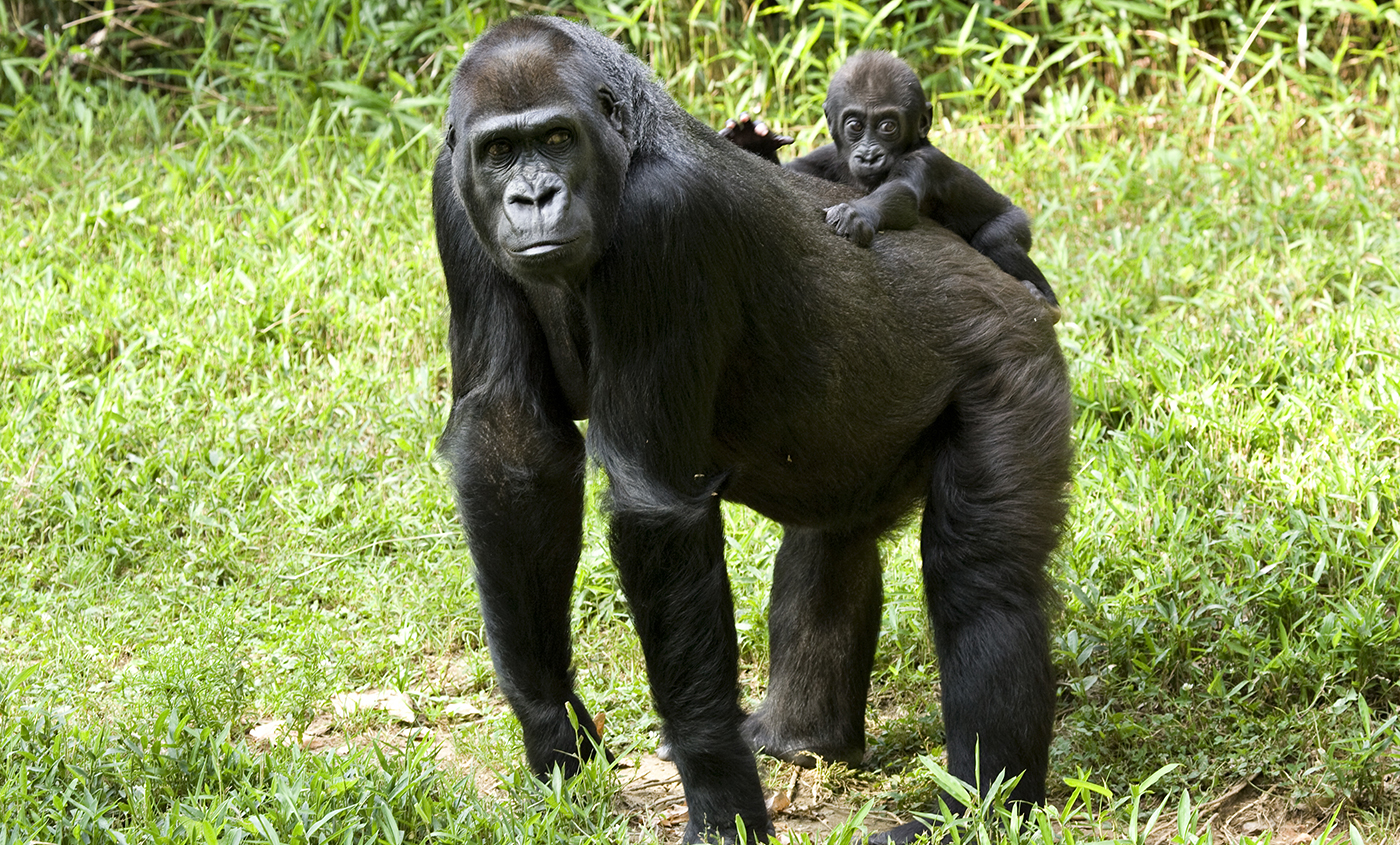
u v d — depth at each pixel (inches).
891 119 408.5
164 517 524.1
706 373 307.7
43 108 853.8
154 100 885.8
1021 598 343.3
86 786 335.9
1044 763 342.0
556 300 315.9
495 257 300.7
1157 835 351.3
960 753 341.7
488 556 327.9
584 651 456.1
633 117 300.8
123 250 706.2
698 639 314.0
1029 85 798.5
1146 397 535.2
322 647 445.1
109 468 542.6
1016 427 350.0
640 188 297.7
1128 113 783.7
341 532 513.0
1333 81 783.7
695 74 833.5
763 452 342.3
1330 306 584.7
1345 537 438.9
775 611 399.9
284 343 617.6
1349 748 368.8
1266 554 435.8
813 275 329.1
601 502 310.7
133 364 608.1
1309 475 466.3
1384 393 500.4
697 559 312.2
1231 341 559.8
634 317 300.4
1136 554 449.1
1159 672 414.0
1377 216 663.1
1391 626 395.5
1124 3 807.1
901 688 434.9
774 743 395.2
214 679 394.9
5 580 492.1
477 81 289.7
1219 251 646.5
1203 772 370.9
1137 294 620.7
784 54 840.9
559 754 342.0
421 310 639.8
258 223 719.1
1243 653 401.4
